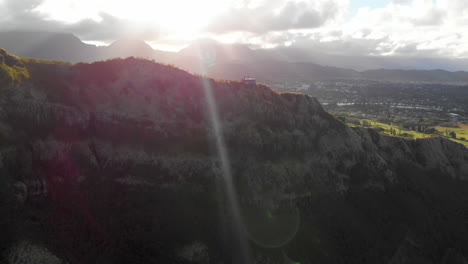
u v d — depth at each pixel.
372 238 66.88
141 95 62.56
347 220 67.75
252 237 57.25
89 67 62.59
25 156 46.72
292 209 64.75
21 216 41.41
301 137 77.62
